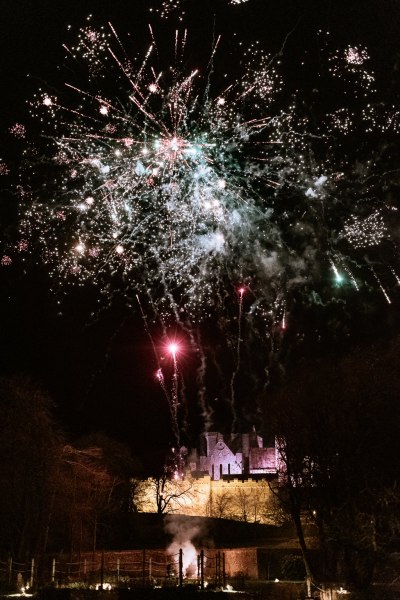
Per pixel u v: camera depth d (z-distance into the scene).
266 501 89.88
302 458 33.25
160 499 85.75
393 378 34.25
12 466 46.78
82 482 52.16
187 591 34.84
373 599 29.88
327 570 32.78
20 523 46.12
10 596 35.38
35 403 48.25
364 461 32.34
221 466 106.00
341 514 31.73
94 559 50.53
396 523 31.25
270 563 49.78
